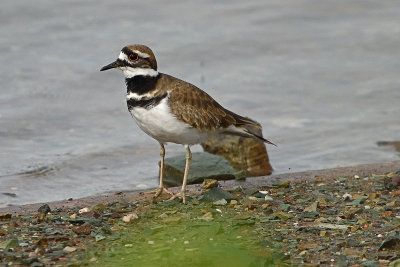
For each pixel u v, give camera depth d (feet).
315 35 68.08
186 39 66.33
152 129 36.96
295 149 51.42
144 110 36.40
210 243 29.30
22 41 64.23
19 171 45.68
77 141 51.01
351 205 35.94
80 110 55.47
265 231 32.14
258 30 68.54
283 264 28.09
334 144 51.93
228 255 24.82
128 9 71.61
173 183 44.86
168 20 69.92
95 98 57.26
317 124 54.85
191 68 62.49
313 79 60.95
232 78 60.95
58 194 42.73
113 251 29.55
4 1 70.13
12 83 57.77
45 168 46.42
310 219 33.83
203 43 65.72
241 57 64.44
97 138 51.72
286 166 48.91
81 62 61.36
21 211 36.24
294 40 67.05
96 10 70.69
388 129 53.83
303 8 73.20
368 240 30.78
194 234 31.32
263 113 56.29
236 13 71.97
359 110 56.70
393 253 29.19
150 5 72.69
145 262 27.37
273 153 50.93
